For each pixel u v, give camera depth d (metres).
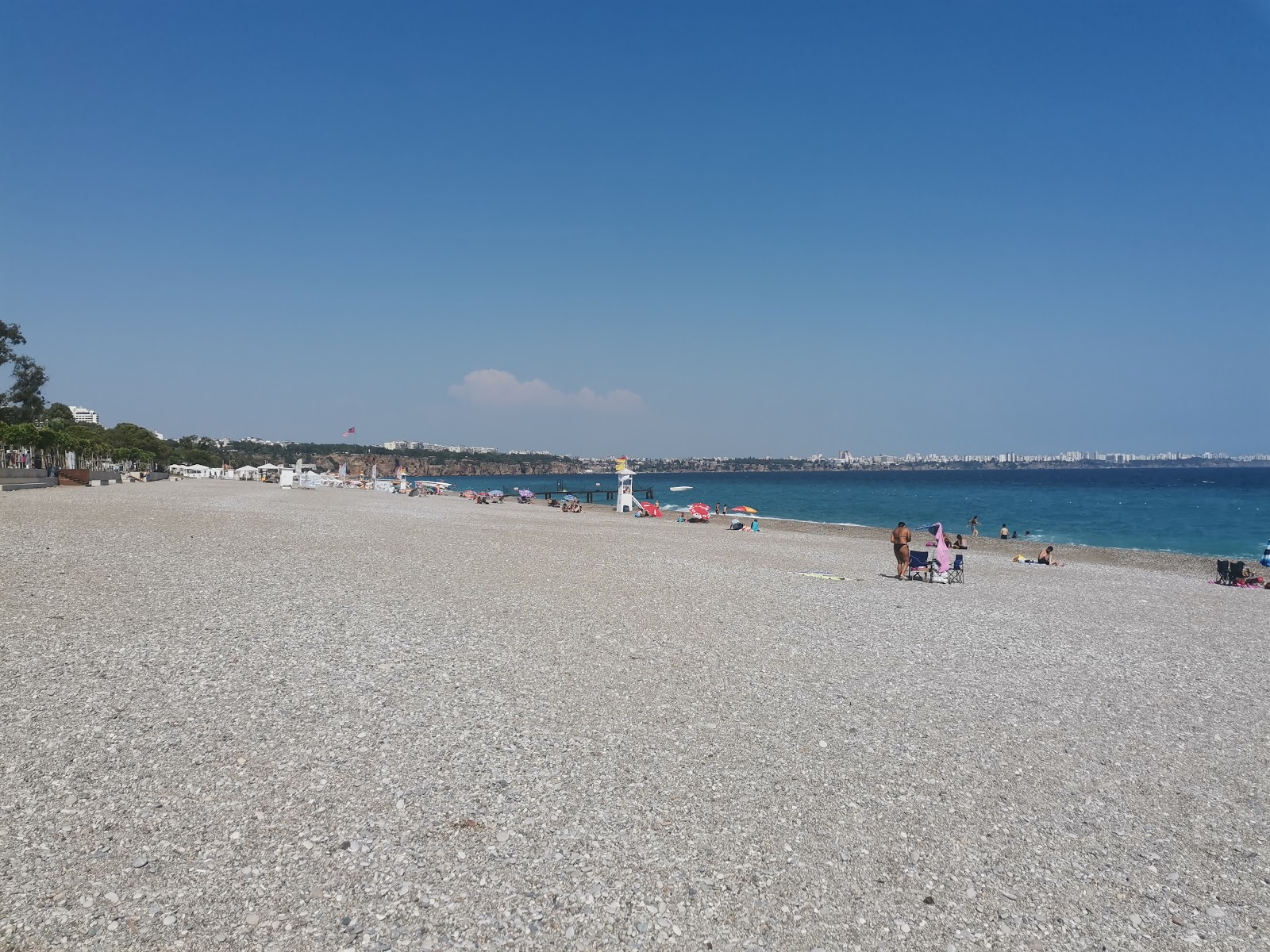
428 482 95.31
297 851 5.08
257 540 22.31
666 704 8.60
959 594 18.84
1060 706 9.27
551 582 17.30
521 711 8.11
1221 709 9.44
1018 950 4.50
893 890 5.06
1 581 13.16
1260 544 44.94
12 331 79.75
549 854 5.25
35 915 4.24
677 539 33.19
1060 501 95.12
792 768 6.98
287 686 8.45
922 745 7.72
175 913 4.35
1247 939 4.72
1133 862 5.60
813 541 36.03
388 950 4.14
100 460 102.00
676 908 4.71
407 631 11.44
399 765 6.55
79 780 5.91
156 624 10.84
